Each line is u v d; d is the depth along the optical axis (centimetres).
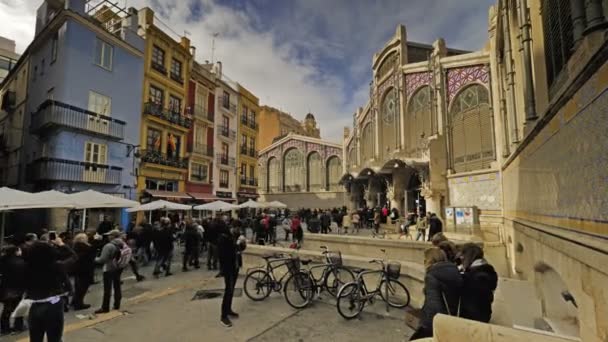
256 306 643
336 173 3912
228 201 3036
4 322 539
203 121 2678
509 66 876
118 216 1770
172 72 2325
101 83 1752
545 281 512
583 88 283
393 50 2262
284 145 4344
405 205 2067
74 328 531
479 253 354
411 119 2077
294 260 695
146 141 2062
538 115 573
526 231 647
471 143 1600
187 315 594
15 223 1544
